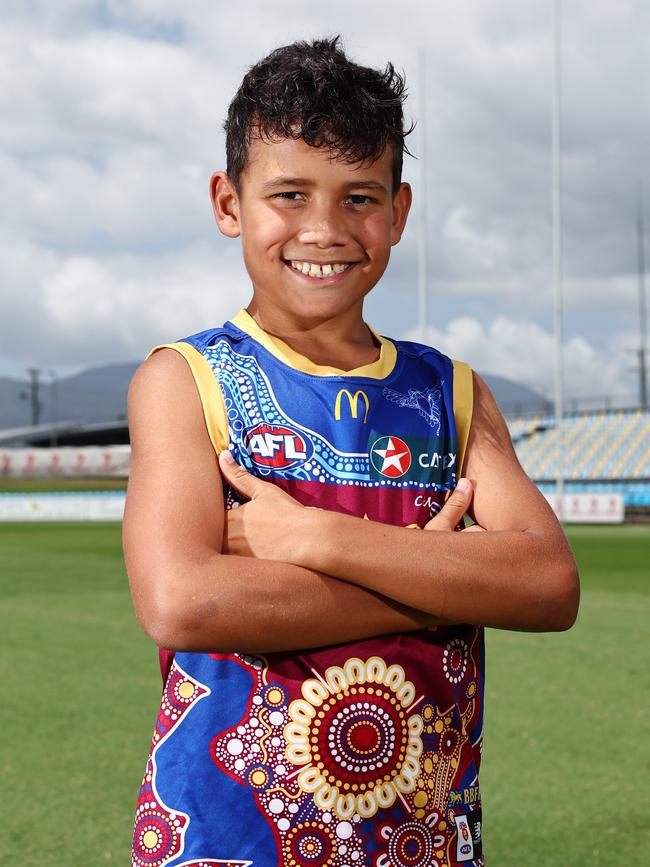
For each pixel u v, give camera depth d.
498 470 1.47
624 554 17.83
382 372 1.42
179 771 1.28
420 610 1.29
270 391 1.36
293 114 1.31
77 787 4.24
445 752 1.33
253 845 1.25
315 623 1.25
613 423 41.12
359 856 1.27
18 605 10.75
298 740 1.27
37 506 35.75
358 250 1.36
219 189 1.48
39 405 81.12
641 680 6.49
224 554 1.29
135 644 8.12
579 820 3.80
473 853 1.34
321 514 1.27
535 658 7.30
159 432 1.34
